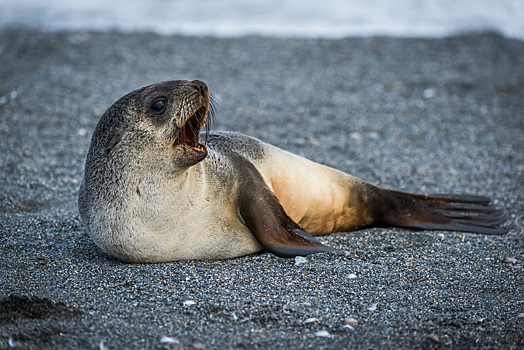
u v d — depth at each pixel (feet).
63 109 141.90
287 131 136.26
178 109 62.80
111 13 258.16
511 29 243.19
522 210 93.20
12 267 65.87
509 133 136.87
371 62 195.31
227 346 49.96
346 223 85.87
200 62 189.57
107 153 64.34
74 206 90.89
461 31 237.66
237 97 159.53
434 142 130.21
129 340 50.16
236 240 70.69
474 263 71.67
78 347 48.49
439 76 181.78
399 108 154.61
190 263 68.23
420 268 69.31
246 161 76.43
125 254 65.87
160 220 64.08
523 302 60.90
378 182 106.52
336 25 249.75
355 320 55.36
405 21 257.14
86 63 180.86
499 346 51.52
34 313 54.29
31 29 217.97
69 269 65.77
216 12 269.44
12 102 144.56
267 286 62.69
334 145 127.54
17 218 82.79
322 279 64.85
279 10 275.39
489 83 176.45
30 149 116.37
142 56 191.42
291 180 80.48
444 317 56.59
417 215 85.97
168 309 56.65
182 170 63.67
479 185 104.78
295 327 53.93
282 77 178.81
